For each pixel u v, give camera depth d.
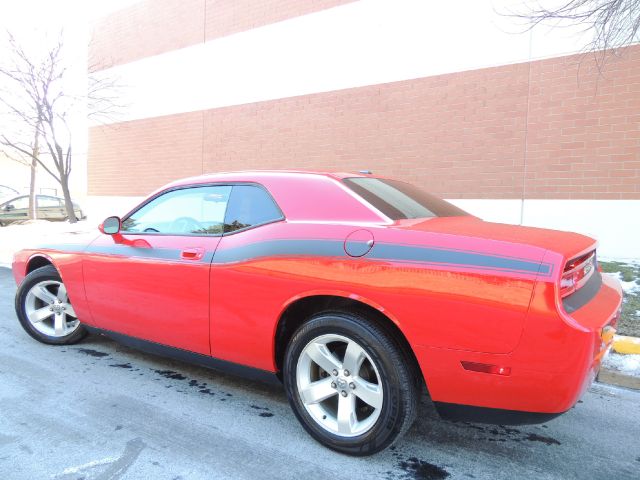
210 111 14.06
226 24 13.55
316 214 3.08
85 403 3.50
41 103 13.55
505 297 2.36
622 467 2.82
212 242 3.41
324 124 11.73
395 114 10.62
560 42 8.66
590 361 2.32
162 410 3.41
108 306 4.01
